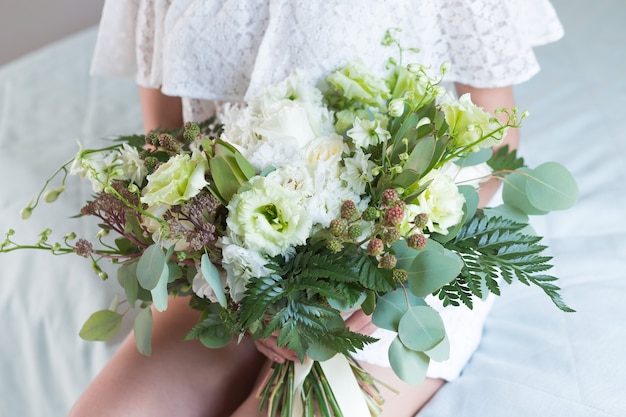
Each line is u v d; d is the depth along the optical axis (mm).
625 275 1204
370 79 993
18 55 2654
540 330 1137
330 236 852
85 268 1312
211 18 1116
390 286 825
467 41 1114
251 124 924
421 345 873
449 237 889
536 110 1616
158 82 1240
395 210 800
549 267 881
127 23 1303
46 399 1224
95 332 1076
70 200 1452
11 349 1288
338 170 874
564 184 954
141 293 975
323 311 851
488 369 1108
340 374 989
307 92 967
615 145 1476
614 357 1041
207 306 985
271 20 1070
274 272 848
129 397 1058
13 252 1381
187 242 852
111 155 938
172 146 916
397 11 1084
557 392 1012
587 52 1777
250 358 1158
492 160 1083
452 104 888
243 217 810
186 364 1104
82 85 1862
